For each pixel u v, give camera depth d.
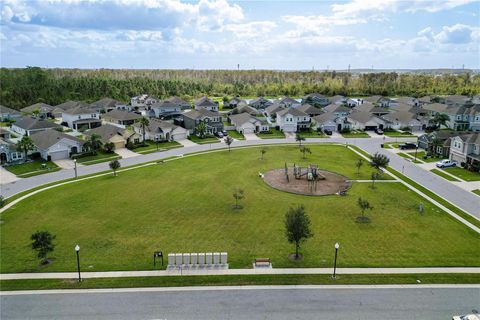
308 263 37.00
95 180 63.72
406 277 34.41
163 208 51.44
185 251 39.44
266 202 53.84
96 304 30.27
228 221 47.25
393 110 127.69
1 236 42.56
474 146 71.00
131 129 103.38
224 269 35.81
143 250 39.59
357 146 91.75
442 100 149.38
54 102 144.12
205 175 66.94
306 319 28.59
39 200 54.00
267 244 41.16
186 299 31.03
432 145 82.62
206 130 103.44
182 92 193.62
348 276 34.59
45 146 76.56
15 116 121.38
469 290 32.44
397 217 48.47
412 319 28.62
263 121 108.81
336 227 45.50
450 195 56.62
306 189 59.34
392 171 69.75
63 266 36.09
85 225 45.81
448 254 38.84
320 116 113.75
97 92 160.38
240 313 29.25
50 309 29.58
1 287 32.41
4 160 74.56
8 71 186.75
